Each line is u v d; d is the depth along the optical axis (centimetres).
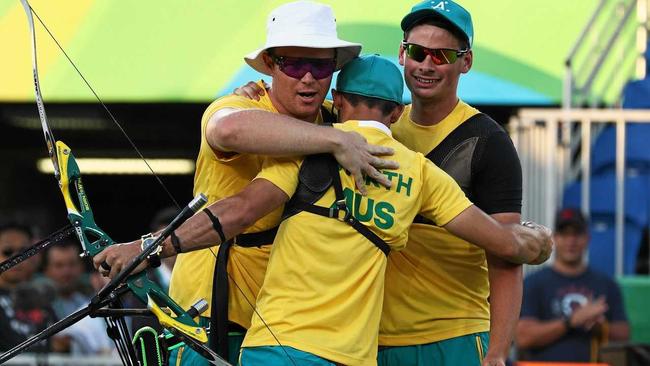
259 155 1652
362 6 3209
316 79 1681
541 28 3319
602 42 3353
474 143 1836
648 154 3266
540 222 3128
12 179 4591
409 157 1684
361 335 1627
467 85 3322
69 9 3362
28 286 2953
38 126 4269
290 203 1647
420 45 1800
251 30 3353
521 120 3166
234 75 3350
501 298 1811
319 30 1686
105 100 3372
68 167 1647
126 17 3362
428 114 1856
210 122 1658
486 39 3325
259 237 1770
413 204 1667
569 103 3191
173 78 3359
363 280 1639
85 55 3369
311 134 1605
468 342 1908
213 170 1756
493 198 1836
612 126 3341
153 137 4353
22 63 3359
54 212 4650
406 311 1888
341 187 1627
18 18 3353
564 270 2839
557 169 3194
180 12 3356
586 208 3130
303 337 1603
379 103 1694
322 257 1620
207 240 1600
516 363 2608
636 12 3425
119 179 4794
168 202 4806
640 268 3494
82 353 3153
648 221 3288
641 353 2584
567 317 2791
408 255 1872
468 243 1869
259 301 1662
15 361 2917
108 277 1623
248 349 1644
